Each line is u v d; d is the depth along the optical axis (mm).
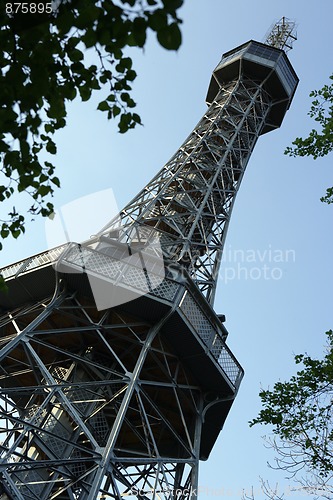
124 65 11828
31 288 33531
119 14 9734
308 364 18828
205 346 33062
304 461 17266
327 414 18094
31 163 12234
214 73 65438
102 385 30109
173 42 8664
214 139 57438
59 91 11906
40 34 10344
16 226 13750
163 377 34062
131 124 12203
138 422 34094
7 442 28203
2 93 10656
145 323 32188
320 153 21500
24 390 27422
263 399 18672
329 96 22125
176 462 28656
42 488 26719
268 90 64250
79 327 30781
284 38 76562
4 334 34344
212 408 34875
